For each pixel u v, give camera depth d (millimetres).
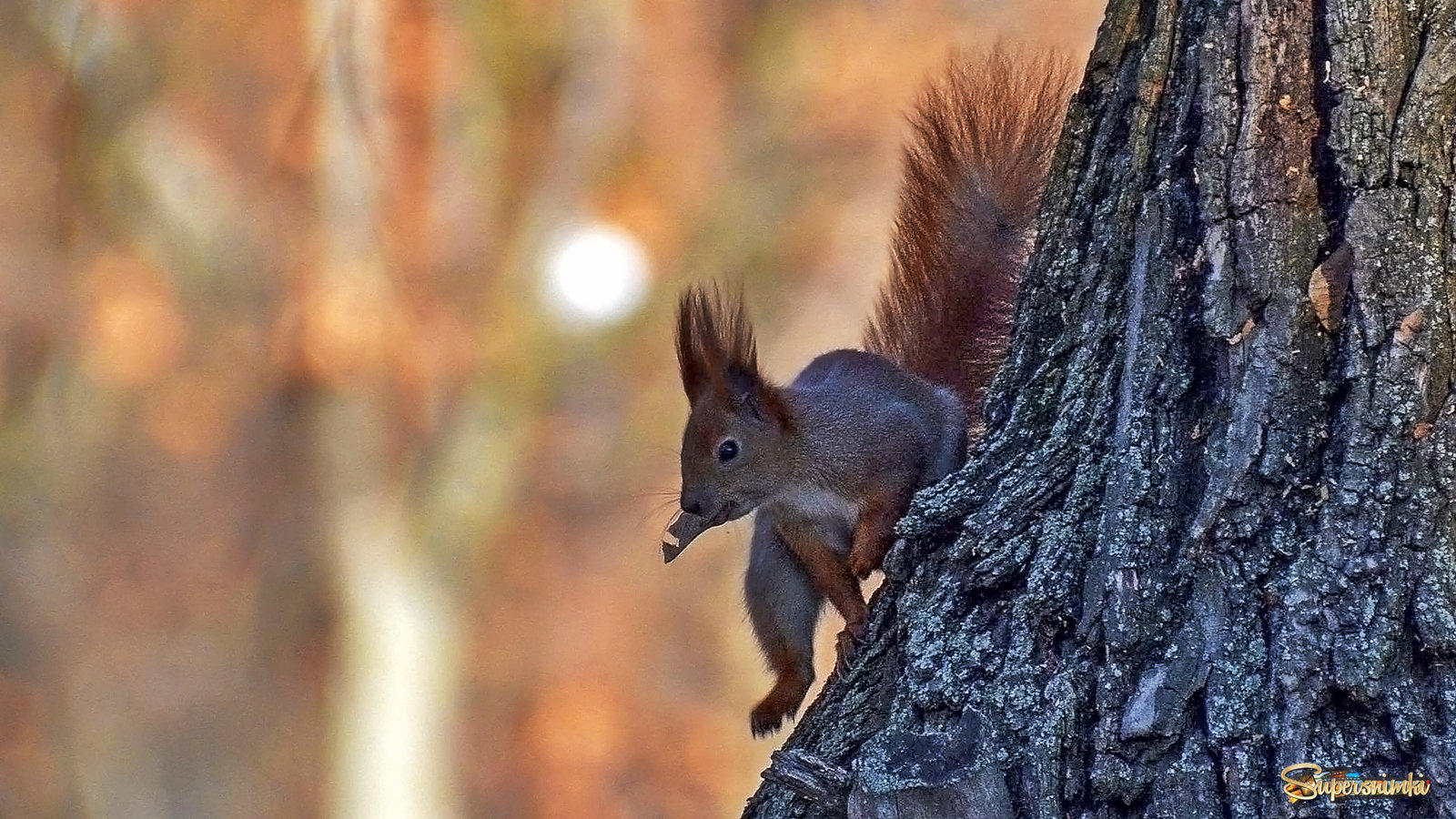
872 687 4324
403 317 15383
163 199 15156
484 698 15859
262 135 15109
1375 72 3721
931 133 6121
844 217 15555
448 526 15453
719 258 15836
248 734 15844
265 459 15773
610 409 16047
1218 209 3842
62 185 15234
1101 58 4250
